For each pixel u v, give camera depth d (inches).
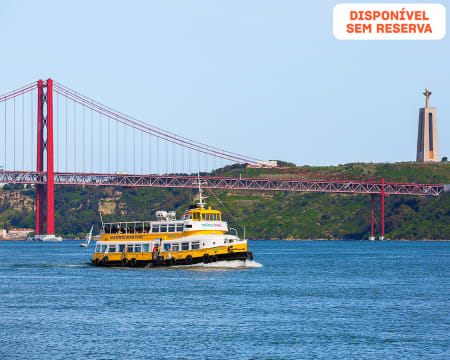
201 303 6919.3
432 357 4707.2
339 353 4815.5
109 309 6569.9
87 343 5098.4
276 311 6432.1
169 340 5187.0
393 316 6166.3
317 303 6953.7
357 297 7455.7
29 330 5546.3
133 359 4670.3
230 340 5187.0
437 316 6171.3
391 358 4690.0
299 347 4975.4
